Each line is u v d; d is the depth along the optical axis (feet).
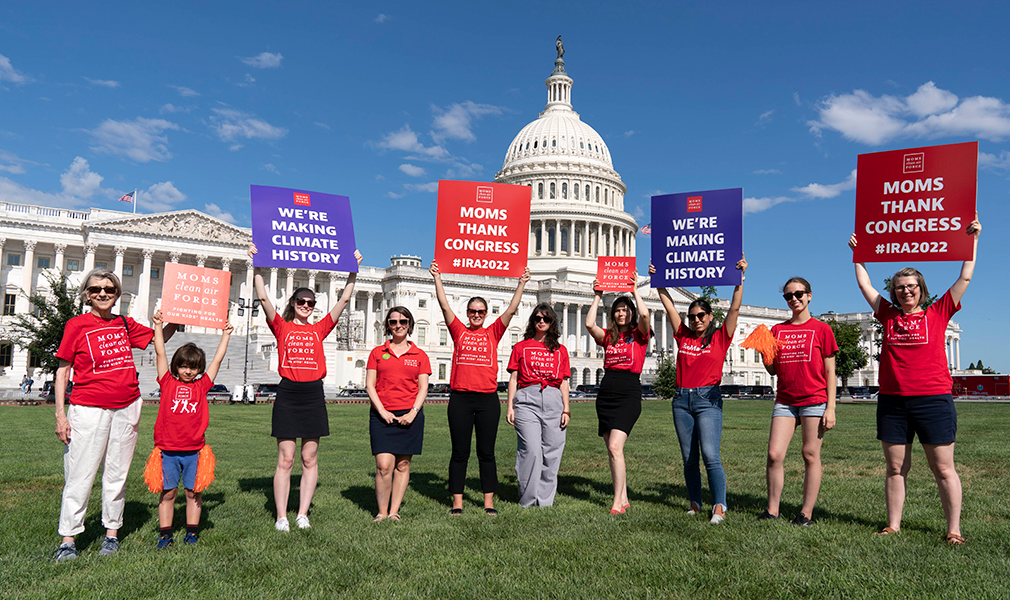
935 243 27.63
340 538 25.27
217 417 102.17
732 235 32.09
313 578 20.42
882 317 27.53
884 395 26.94
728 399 240.32
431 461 49.67
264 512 30.01
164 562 22.12
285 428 27.25
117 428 23.97
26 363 251.19
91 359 23.43
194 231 288.71
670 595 18.88
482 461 31.12
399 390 29.32
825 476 41.45
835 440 63.36
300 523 27.32
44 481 37.29
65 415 23.39
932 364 25.72
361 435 70.49
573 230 422.82
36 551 23.17
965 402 194.29
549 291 362.74
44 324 155.53
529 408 32.63
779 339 28.66
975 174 27.17
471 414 31.09
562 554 23.04
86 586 19.53
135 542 24.82
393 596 18.85
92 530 26.58
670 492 36.29
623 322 32.17
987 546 24.03
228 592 19.04
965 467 44.96
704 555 22.84
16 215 264.31
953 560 22.15
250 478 40.16
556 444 32.65
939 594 18.92
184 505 31.76
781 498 33.65
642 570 21.17
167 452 24.62
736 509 30.86
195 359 25.00
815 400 27.66
